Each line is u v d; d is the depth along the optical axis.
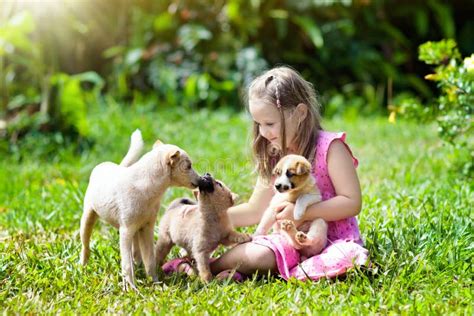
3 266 3.77
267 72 3.97
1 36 8.61
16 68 10.53
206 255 3.63
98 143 8.32
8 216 5.07
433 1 12.67
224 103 11.05
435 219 4.32
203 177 3.60
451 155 5.97
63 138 8.38
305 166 3.56
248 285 3.46
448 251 3.74
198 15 11.90
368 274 3.58
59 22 9.92
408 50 12.94
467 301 3.19
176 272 3.77
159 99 11.23
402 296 3.27
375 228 4.11
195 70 11.37
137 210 3.52
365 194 5.14
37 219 4.95
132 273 3.55
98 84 9.88
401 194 5.14
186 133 8.88
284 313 3.08
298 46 12.28
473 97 5.16
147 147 7.79
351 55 12.16
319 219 3.72
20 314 3.12
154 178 3.53
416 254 3.78
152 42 11.83
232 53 11.47
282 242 3.68
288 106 3.82
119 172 3.66
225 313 3.10
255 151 4.15
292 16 11.98
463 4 13.21
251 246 3.69
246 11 12.02
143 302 3.32
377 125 9.59
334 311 3.10
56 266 3.85
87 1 11.21
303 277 3.57
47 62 9.42
